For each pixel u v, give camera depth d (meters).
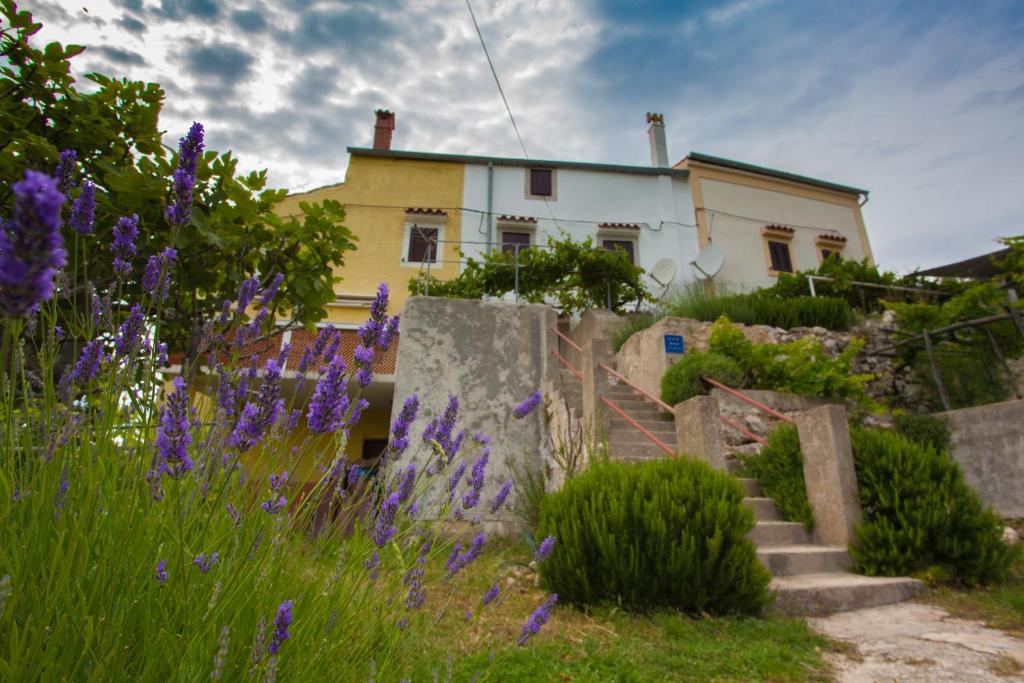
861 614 4.55
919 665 3.37
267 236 4.57
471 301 9.77
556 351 9.60
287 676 1.57
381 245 16.31
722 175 18.77
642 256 17.36
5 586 1.01
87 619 1.25
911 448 5.71
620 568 4.32
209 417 2.11
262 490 1.93
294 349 11.62
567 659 3.30
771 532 5.87
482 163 17.69
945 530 5.22
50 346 1.65
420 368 9.29
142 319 1.74
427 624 2.60
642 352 10.50
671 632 3.87
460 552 2.40
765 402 8.77
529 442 8.94
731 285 16.84
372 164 17.20
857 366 10.59
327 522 2.10
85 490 1.46
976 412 7.71
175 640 1.33
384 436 13.32
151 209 3.61
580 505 4.74
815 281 13.66
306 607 1.80
